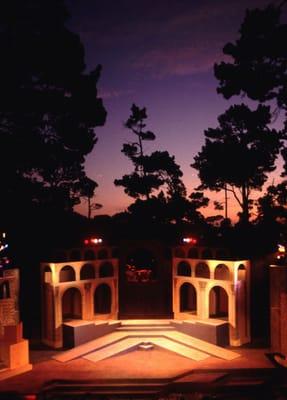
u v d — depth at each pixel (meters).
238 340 19.31
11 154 22.08
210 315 20.83
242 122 27.67
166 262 22.47
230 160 26.92
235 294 19.23
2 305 17.94
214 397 14.53
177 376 15.79
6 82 21.14
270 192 26.84
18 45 21.44
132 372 16.30
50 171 24.16
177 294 20.95
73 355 17.94
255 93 22.45
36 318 23.25
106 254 23.38
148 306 22.16
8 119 22.53
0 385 15.36
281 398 14.55
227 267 19.73
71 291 21.52
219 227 28.19
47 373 16.36
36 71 22.12
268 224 25.03
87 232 26.94
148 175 31.39
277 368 16.44
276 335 18.14
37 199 24.53
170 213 29.91
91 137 24.45
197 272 21.16
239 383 15.63
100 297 21.97
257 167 27.42
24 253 24.47
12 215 23.59
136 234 26.45
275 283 18.88
